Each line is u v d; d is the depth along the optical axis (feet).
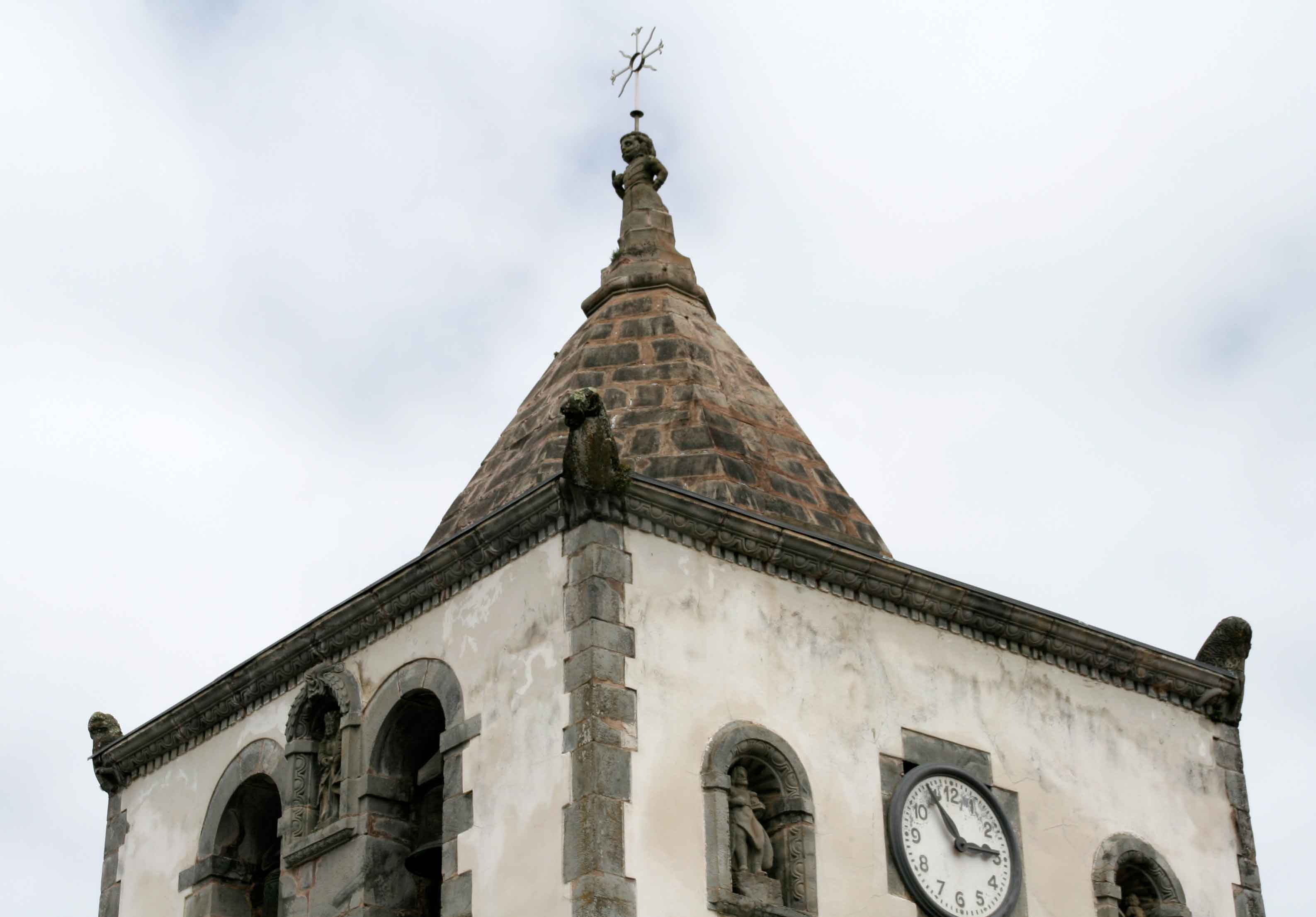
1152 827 85.61
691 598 76.59
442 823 78.64
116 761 92.02
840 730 78.38
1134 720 87.10
